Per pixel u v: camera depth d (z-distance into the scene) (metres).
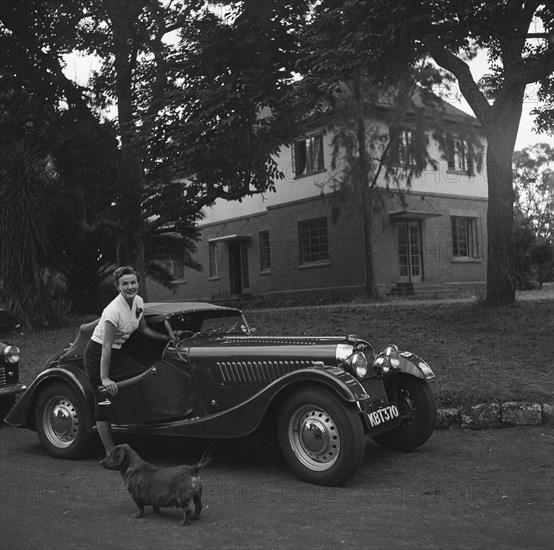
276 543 3.80
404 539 3.81
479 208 24.98
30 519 4.38
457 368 8.51
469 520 4.14
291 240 24.55
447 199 23.88
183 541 3.87
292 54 13.80
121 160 16.41
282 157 24.72
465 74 13.52
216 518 4.29
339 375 4.84
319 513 4.32
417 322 12.23
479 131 23.38
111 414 5.73
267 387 5.04
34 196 15.51
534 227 28.27
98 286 21.36
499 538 3.81
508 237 13.25
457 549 3.65
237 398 5.34
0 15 16.00
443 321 12.05
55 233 18.47
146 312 5.96
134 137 14.73
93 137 16.41
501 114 13.09
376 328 11.95
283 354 5.22
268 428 5.31
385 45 11.33
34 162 15.48
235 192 16.44
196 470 4.23
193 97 14.15
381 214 20.09
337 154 19.83
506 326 11.04
